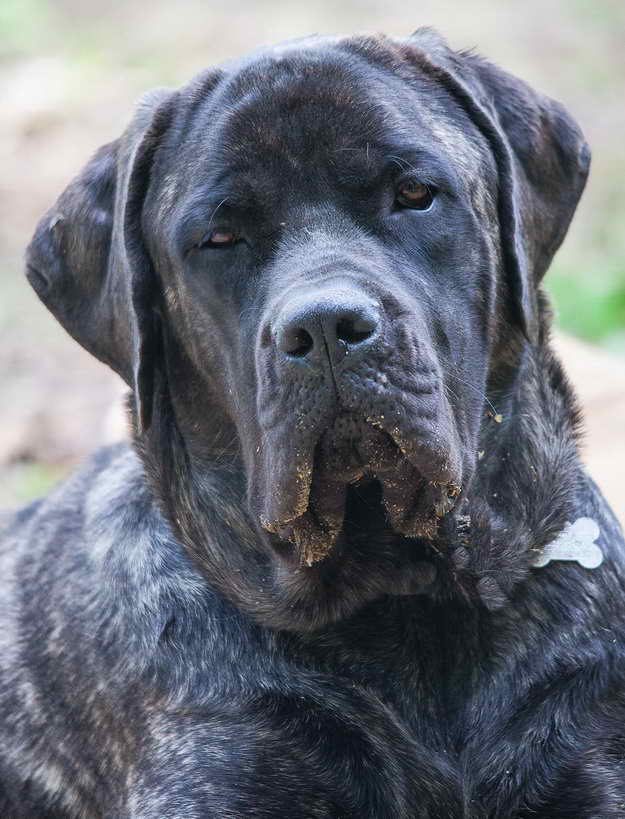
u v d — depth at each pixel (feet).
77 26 99.45
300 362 26.04
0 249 73.10
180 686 30.32
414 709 29.78
